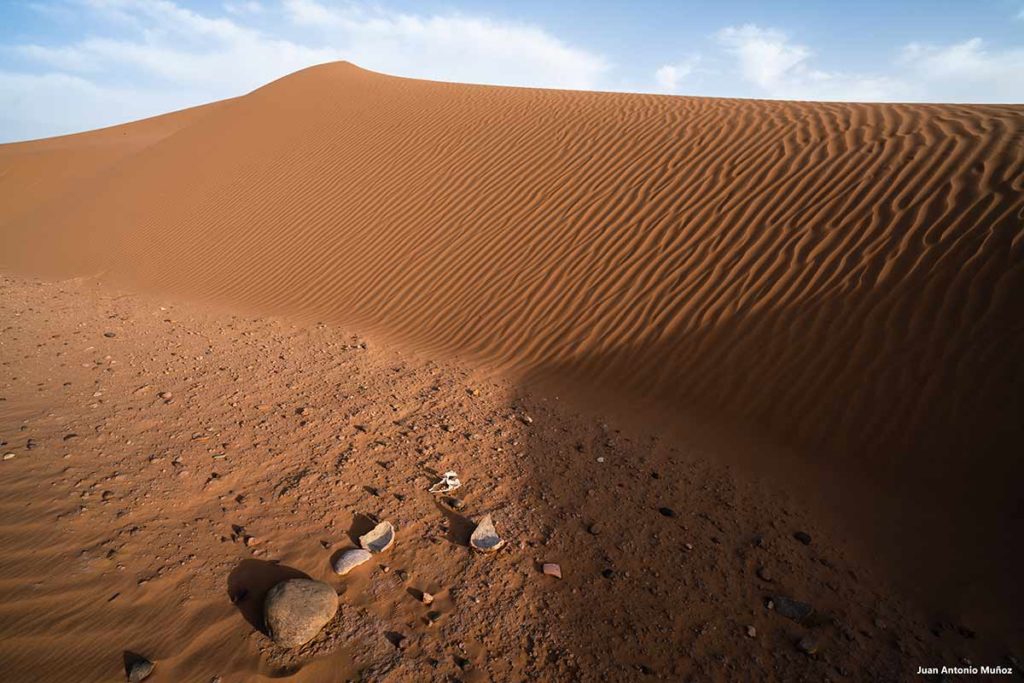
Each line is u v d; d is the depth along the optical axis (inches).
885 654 103.5
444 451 172.2
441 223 359.3
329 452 163.2
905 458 162.4
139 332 273.4
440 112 494.6
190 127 660.7
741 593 117.8
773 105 396.5
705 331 231.3
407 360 253.9
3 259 485.1
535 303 281.7
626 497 152.1
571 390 225.3
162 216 483.5
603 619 108.9
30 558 101.3
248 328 292.7
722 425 193.0
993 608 114.3
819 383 193.2
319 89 622.8
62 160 919.7
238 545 115.0
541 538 132.9
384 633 99.3
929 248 213.2
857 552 132.1
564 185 350.0
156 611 94.7
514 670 95.8
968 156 250.5
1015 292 184.9
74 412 171.9
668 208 300.0
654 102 448.8
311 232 398.0
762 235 258.7
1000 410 161.5
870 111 338.0
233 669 87.0
